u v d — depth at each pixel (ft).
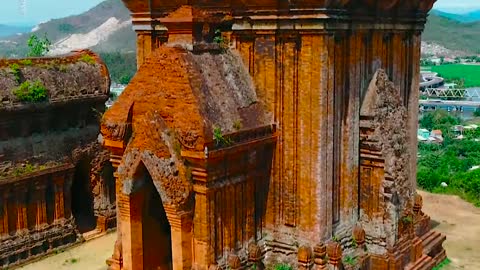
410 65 68.08
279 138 56.39
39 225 76.74
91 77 82.99
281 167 56.70
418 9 66.64
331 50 53.57
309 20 52.49
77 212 89.61
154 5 62.03
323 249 54.85
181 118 50.16
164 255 59.47
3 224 72.90
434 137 298.97
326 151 54.75
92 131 83.61
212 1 58.08
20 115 74.02
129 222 55.11
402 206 61.62
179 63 51.44
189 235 51.96
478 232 80.59
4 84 72.64
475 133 306.96
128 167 53.36
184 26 53.31
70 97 79.05
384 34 62.39
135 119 54.44
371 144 59.16
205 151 48.98
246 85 56.70
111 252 77.15
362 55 58.95
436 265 68.54
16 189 73.92
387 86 61.36
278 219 57.57
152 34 62.85
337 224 58.08
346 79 57.21
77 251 77.97
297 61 54.29
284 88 55.52
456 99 524.11
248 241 56.39
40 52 116.06
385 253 59.00
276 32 54.85
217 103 52.03
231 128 51.72
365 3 57.57
